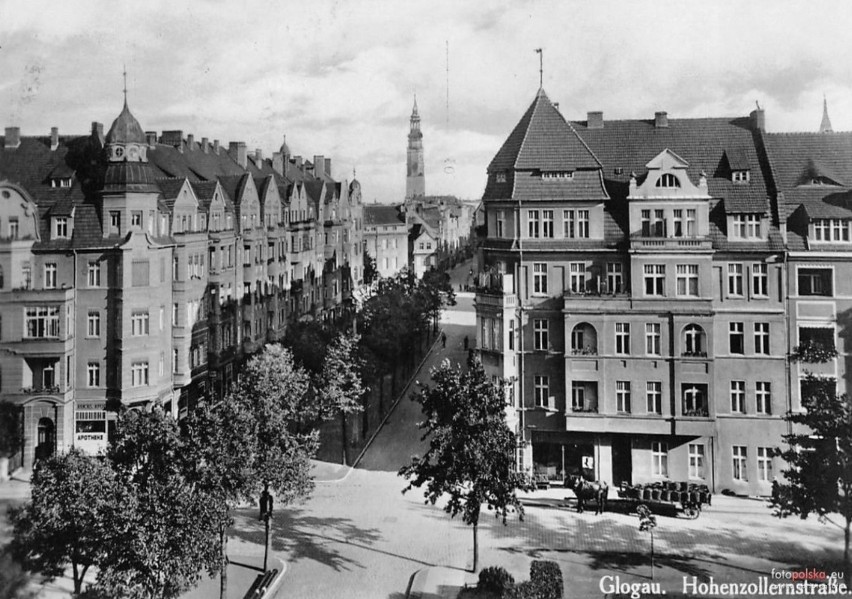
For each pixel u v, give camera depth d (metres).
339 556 42.12
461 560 41.34
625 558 41.69
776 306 51.69
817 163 54.38
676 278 52.47
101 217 57.22
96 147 60.50
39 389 55.16
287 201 91.88
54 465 32.66
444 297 133.00
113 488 30.48
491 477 38.56
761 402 51.97
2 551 32.94
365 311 87.62
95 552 30.88
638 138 57.78
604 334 53.09
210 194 70.56
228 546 43.66
